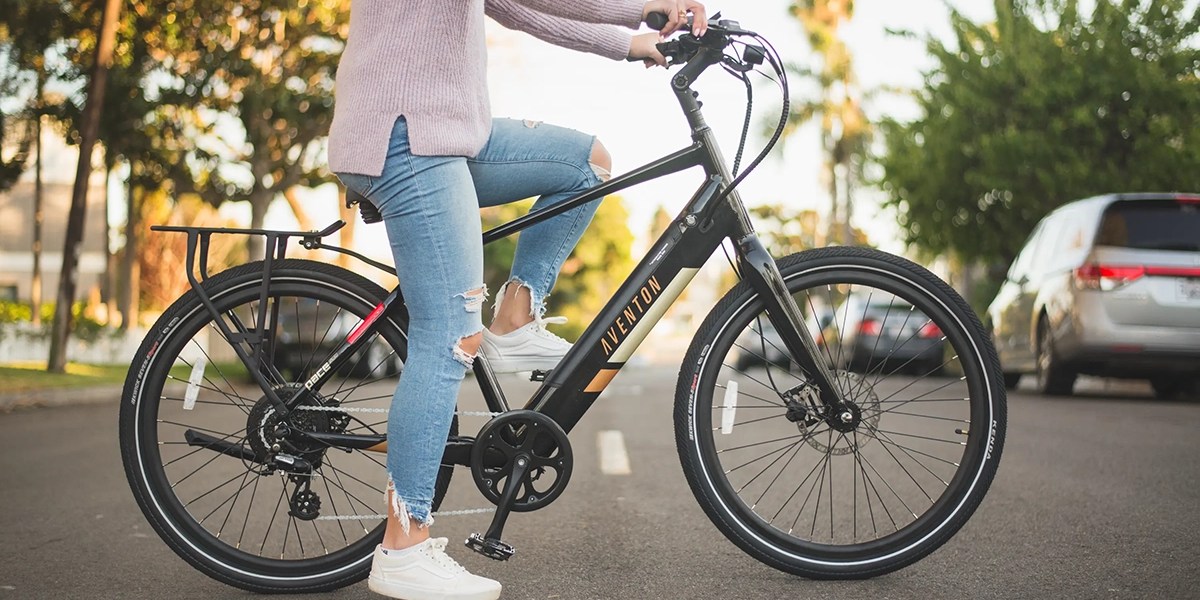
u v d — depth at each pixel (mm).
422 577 2781
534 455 2889
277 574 3029
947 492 3090
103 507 4645
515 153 2924
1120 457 5766
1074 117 18047
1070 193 18031
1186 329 9586
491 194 2965
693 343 3102
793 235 53844
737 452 6094
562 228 3006
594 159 2992
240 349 2996
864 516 4141
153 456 3021
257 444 2988
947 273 33844
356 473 5133
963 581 3105
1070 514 4133
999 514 4148
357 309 2996
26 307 27859
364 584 3162
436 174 2680
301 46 21438
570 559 3477
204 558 3023
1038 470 5309
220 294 3012
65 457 6633
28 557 3607
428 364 2770
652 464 5852
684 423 3096
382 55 2676
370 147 2660
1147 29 18703
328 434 2965
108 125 19062
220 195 21766
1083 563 3316
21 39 18188
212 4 19859
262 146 21172
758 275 3072
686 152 3041
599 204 3037
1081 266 9852
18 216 39688
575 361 2969
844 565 3092
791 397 3162
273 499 4719
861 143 39281
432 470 2801
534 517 4250
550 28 2932
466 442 2900
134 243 26750
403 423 2770
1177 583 3057
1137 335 9625
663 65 3035
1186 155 17438
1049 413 8531
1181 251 9672
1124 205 9883
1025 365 11211
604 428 8102
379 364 3006
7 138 18500
